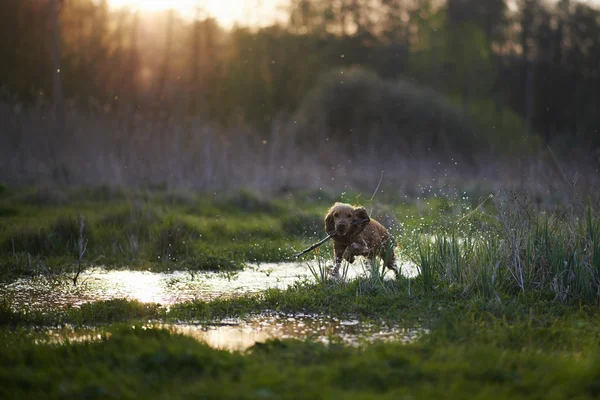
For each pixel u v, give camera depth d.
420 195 20.64
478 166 27.38
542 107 55.94
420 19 55.88
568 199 9.59
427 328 7.02
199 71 38.56
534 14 57.75
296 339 6.25
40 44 33.66
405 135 38.72
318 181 22.25
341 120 39.41
